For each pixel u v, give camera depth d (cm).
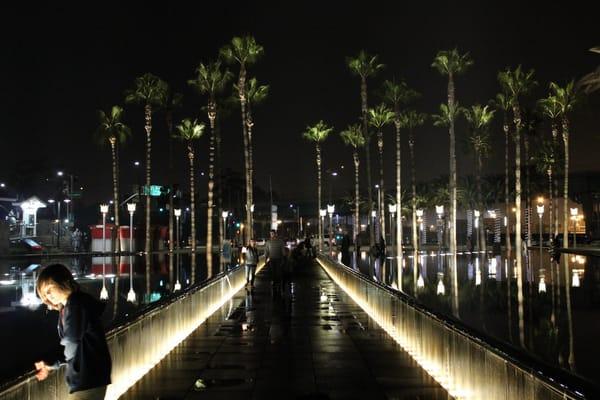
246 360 1034
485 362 627
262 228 12675
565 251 6153
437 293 2491
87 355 455
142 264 4984
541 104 7181
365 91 5259
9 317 1903
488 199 9556
